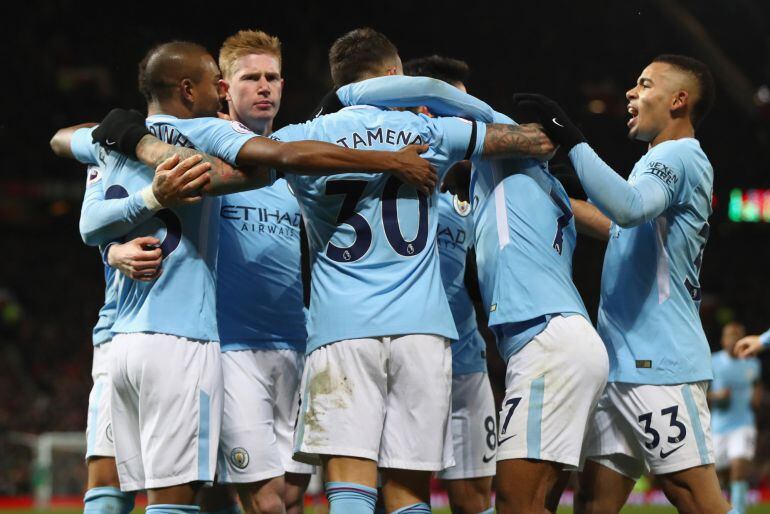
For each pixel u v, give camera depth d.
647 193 6.89
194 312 6.72
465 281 8.45
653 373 7.17
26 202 47.62
